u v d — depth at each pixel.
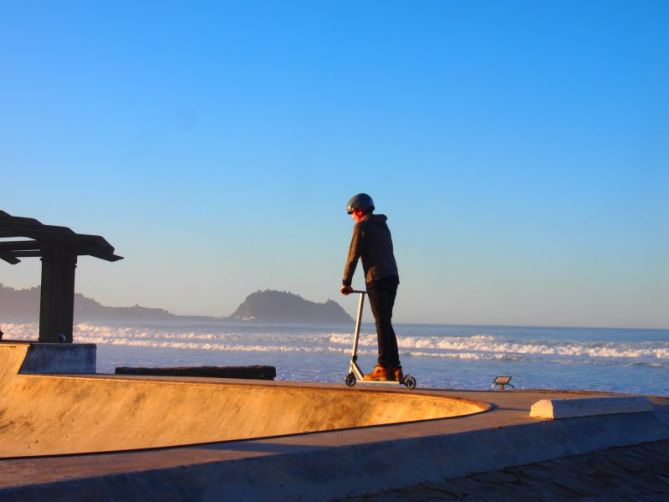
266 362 40.12
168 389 8.91
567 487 4.32
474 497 3.91
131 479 3.18
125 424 8.78
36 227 12.96
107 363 37.12
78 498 2.95
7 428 9.50
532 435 5.04
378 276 7.84
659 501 4.36
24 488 2.88
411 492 3.87
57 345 11.08
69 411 9.41
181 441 8.10
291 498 3.50
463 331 152.38
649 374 33.41
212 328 170.00
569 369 36.53
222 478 3.43
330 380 28.34
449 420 5.39
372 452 4.10
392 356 7.96
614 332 152.75
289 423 7.64
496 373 33.62
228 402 8.30
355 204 8.01
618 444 5.51
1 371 10.85
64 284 13.55
